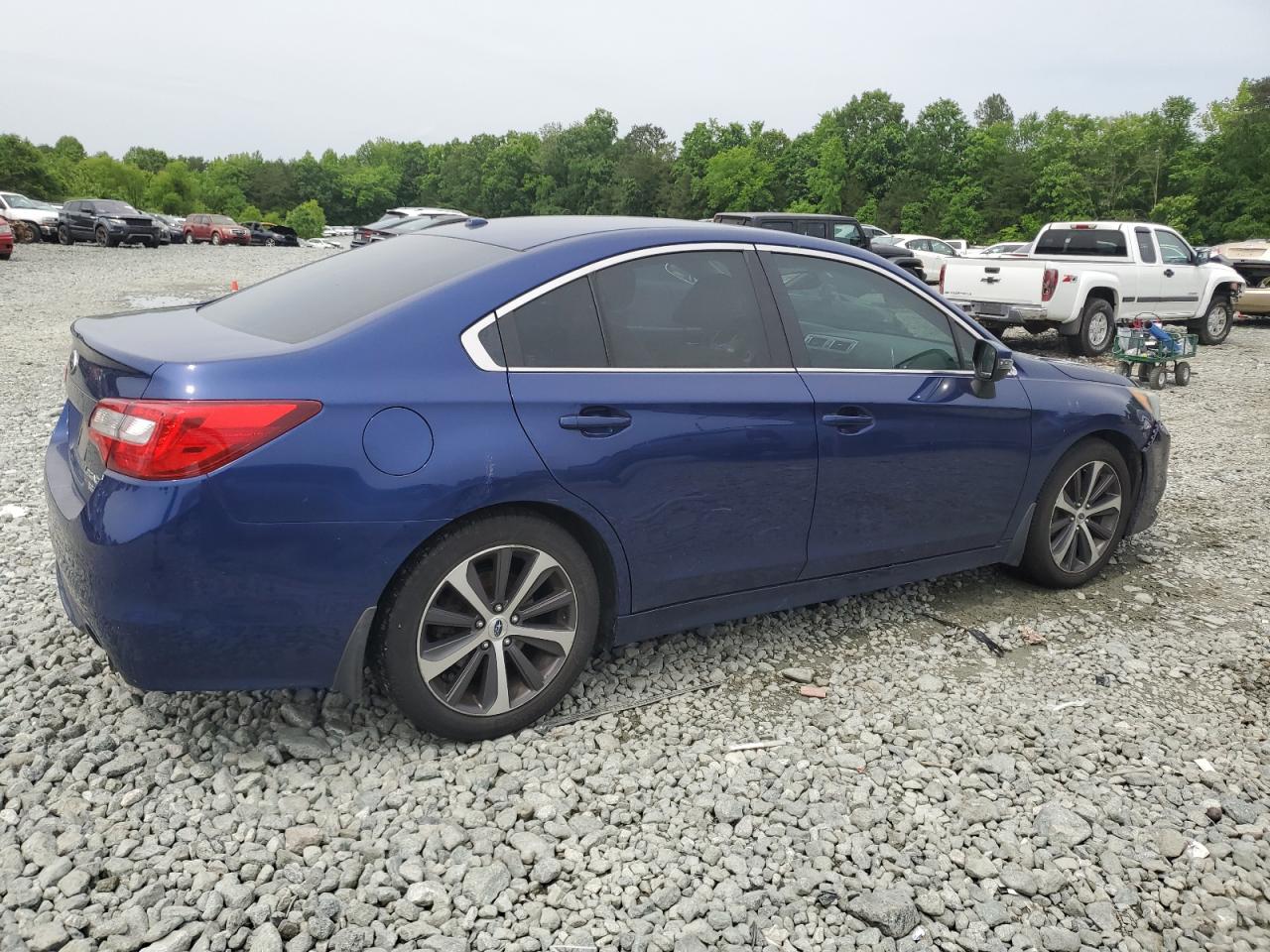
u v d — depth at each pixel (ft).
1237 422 31.48
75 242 119.65
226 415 8.82
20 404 26.71
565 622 10.94
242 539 8.92
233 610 9.08
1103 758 11.12
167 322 11.18
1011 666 13.35
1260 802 10.47
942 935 8.34
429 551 9.81
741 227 12.71
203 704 11.05
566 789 9.93
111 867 8.36
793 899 8.63
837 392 12.51
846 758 10.80
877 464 12.92
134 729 10.48
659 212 451.12
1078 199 324.19
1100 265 49.21
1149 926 8.61
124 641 8.96
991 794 10.29
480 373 10.05
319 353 9.48
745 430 11.63
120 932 7.67
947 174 379.96
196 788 9.50
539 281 10.68
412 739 10.66
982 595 15.80
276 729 10.59
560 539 10.58
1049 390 15.06
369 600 9.53
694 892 8.64
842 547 13.01
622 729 11.23
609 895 8.54
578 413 10.47
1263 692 12.91
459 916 8.17
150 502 8.73
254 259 107.04
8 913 7.80
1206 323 52.80
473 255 11.19
